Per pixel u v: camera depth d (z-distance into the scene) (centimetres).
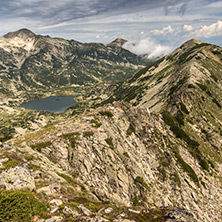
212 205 5116
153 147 5522
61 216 1900
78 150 4269
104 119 5381
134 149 5066
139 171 4422
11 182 2212
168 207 2564
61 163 4081
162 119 7850
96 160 4234
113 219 2127
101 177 3988
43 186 2467
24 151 3438
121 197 3844
